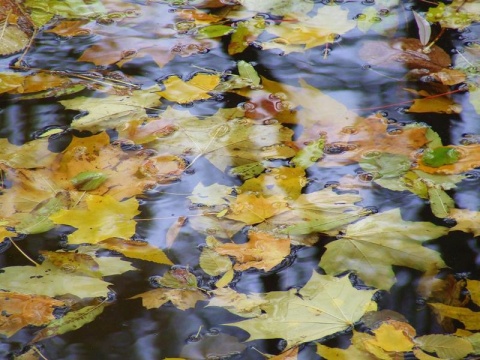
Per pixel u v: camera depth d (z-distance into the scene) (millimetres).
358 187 3602
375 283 3477
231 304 3459
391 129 3695
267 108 3742
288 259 3506
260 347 3414
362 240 3523
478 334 3420
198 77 3812
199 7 4004
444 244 3520
